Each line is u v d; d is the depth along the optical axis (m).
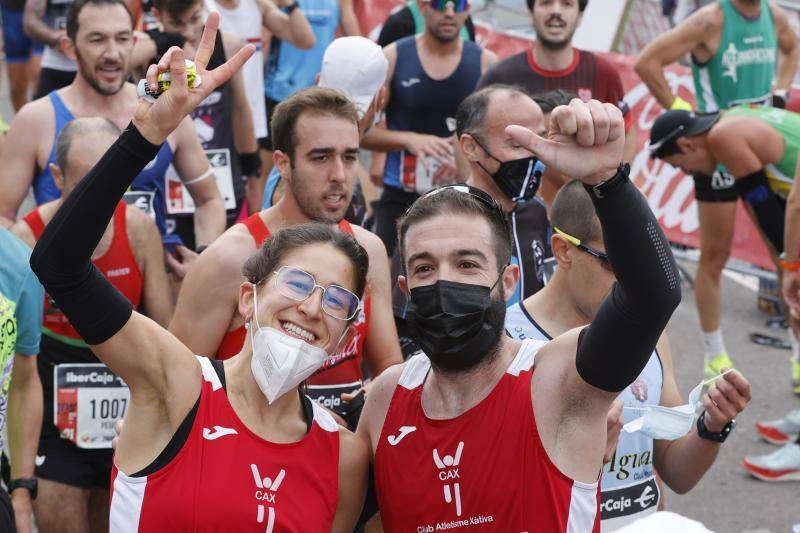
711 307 9.32
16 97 14.44
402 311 5.92
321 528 3.44
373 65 6.62
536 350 3.43
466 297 3.33
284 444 3.43
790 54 10.95
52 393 5.67
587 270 4.22
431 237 3.39
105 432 5.66
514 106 5.57
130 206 5.77
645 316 3.08
